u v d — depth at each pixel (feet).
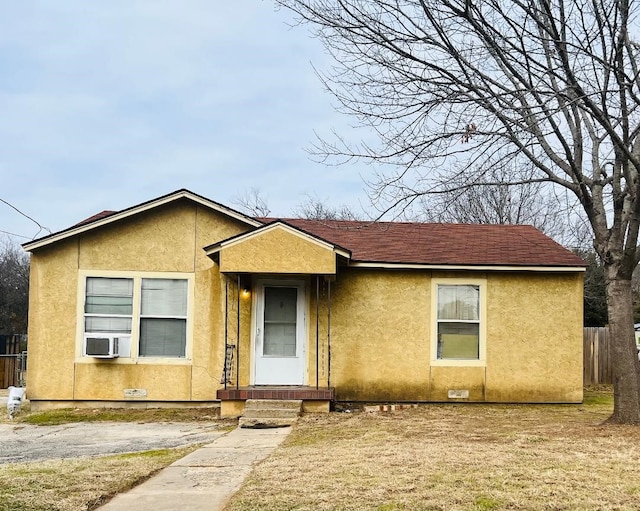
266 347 45.19
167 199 44.55
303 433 33.47
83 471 23.38
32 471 23.38
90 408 44.19
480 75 30.81
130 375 44.45
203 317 45.06
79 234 44.83
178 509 18.54
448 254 47.21
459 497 19.10
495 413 41.19
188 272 45.14
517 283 46.62
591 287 88.74
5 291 138.31
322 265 41.32
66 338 44.42
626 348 33.30
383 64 30.86
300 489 20.36
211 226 45.44
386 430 33.42
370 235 51.55
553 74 29.43
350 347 45.62
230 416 40.93
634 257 32.78
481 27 29.48
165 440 33.19
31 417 41.57
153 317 44.83
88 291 44.80
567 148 32.50
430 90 31.04
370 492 19.79
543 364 46.16
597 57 27.66
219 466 24.84
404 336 45.91
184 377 44.62
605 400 49.29
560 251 48.57
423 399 45.62
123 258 44.93
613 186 33.65
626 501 18.69
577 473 21.95
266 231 41.45
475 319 46.42
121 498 19.86
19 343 81.10
